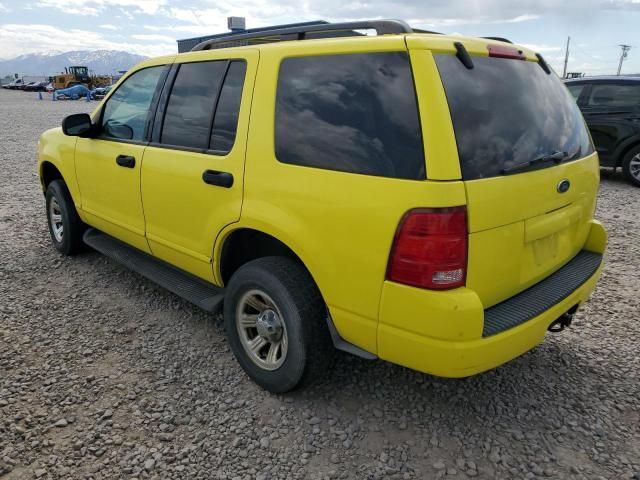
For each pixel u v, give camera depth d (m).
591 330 3.79
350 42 2.51
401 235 2.19
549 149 2.67
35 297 4.22
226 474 2.41
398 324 2.29
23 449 2.53
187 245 3.40
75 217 4.85
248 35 3.30
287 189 2.63
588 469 2.47
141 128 3.76
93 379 3.12
